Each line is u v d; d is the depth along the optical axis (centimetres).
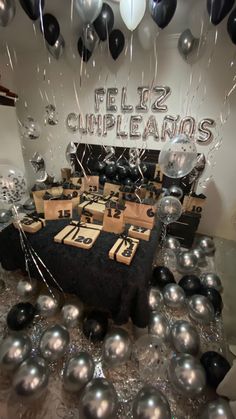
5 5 111
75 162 227
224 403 76
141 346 93
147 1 128
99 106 200
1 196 114
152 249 117
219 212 202
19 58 211
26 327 107
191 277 133
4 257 124
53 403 84
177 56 162
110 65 181
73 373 82
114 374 94
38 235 118
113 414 73
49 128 233
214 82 162
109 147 204
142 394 77
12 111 211
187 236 183
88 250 109
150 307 113
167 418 72
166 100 178
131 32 147
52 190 141
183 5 125
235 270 167
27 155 257
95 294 107
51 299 113
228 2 106
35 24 148
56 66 200
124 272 99
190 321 120
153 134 192
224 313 129
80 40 160
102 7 129
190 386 81
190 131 180
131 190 139
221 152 180
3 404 83
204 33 134
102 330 102
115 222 120
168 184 183
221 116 169
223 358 92
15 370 86
